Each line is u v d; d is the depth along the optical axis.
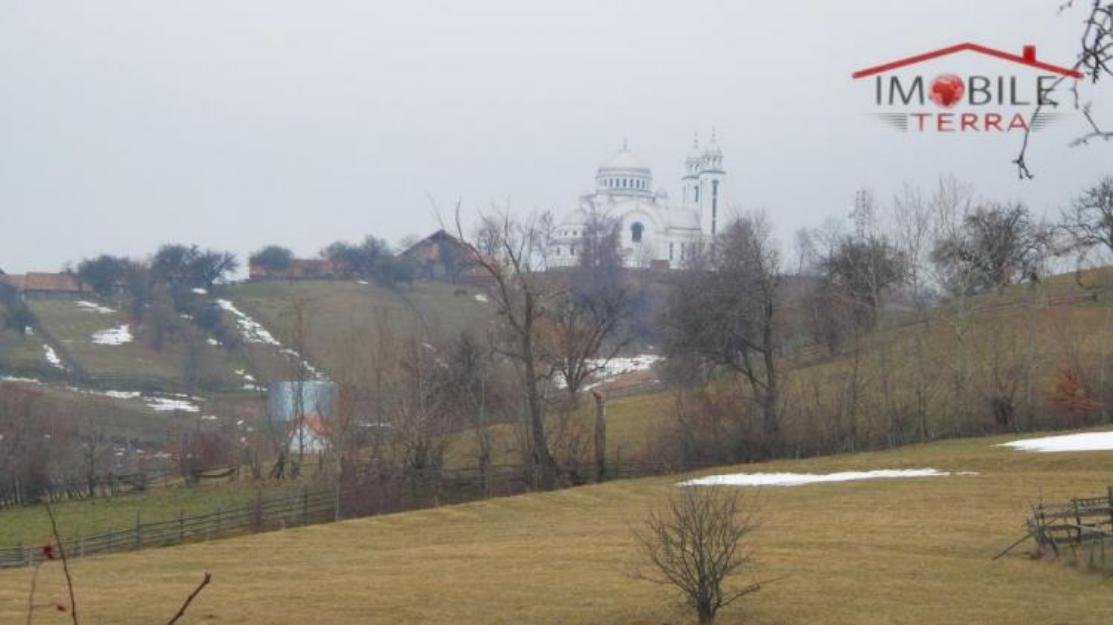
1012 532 170.88
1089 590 133.62
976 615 123.81
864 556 160.50
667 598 139.75
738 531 138.88
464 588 152.75
